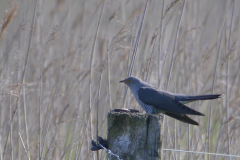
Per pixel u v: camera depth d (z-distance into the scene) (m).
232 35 12.52
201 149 10.01
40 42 12.06
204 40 13.18
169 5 9.88
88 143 8.77
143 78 9.92
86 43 12.57
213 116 12.02
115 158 5.50
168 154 9.75
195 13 12.41
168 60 11.79
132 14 11.12
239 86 12.08
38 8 12.02
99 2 12.39
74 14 13.05
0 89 7.80
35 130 10.49
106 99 10.52
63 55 11.56
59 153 9.86
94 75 11.56
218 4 13.71
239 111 10.83
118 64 11.01
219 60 12.42
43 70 10.58
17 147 9.97
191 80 11.68
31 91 10.35
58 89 10.32
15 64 9.58
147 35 11.20
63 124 10.64
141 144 5.46
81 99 10.38
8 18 8.11
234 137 10.57
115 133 5.58
